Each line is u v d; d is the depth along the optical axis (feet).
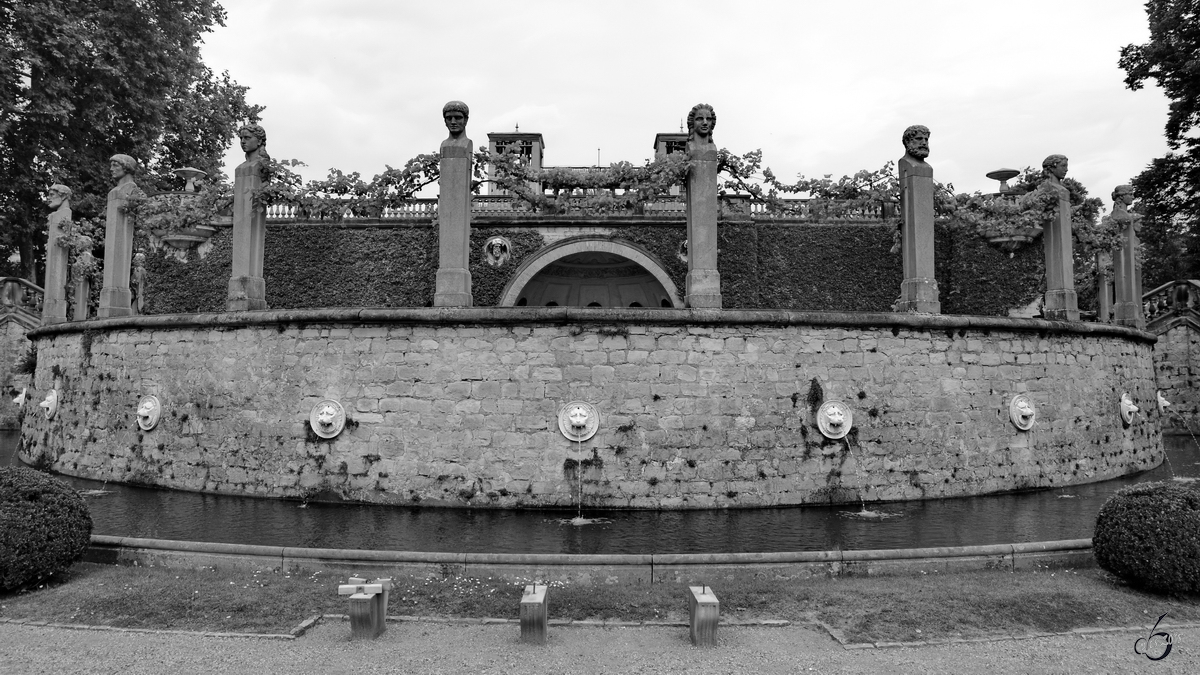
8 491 24.31
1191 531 22.71
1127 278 69.05
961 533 33.94
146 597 22.71
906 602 22.26
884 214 85.10
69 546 24.49
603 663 18.31
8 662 18.30
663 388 41.04
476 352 41.47
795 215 94.79
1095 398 51.55
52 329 57.93
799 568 25.12
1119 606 22.12
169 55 104.17
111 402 50.24
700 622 19.45
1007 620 21.02
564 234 96.22
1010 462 45.83
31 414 61.11
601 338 41.16
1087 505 41.11
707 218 44.68
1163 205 107.24
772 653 18.95
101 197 101.45
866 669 17.93
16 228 98.58
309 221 96.99
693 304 44.04
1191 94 98.37
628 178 46.11
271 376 43.86
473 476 40.60
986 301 90.99
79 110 98.48
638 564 24.68
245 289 47.96
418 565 25.17
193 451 45.65
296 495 42.16
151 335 48.49
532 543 32.19
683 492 40.34
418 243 96.37
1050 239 55.57
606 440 40.52
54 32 90.48
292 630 20.31
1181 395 86.58
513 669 17.92
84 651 19.03
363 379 42.27
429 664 18.24
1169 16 97.76
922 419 43.65
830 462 41.93
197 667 18.03
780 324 42.27
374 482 41.37
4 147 95.55
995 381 45.98
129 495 43.75
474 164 47.73
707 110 45.21
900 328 43.86
